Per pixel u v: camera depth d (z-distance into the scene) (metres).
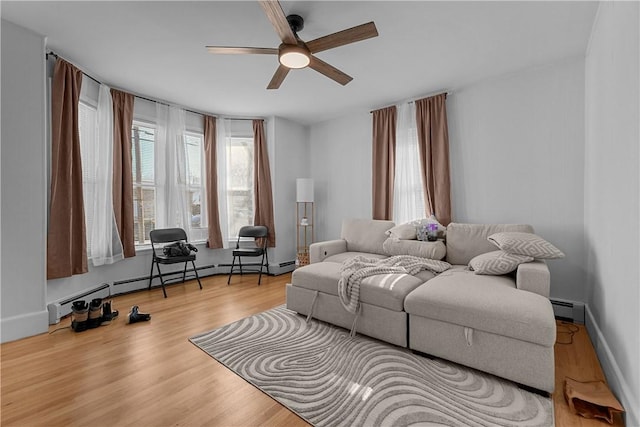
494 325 1.83
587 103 2.75
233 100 4.02
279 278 4.53
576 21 2.29
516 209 3.21
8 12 2.21
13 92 2.38
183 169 4.20
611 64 1.89
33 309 2.50
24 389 1.77
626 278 1.57
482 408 1.60
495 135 3.32
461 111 3.54
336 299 2.63
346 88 3.60
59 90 2.77
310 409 1.60
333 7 2.12
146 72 3.17
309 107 4.30
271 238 4.75
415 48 2.70
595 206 2.39
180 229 4.03
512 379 1.79
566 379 1.80
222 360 2.11
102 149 3.30
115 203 3.52
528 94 3.12
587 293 2.75
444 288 2.18
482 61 2.94
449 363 2.07
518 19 2.27
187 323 2.78
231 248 4.79
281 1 2.05
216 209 4.54
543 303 1.90
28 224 2.47
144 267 3.92
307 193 4.61
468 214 3.51
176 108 4.15
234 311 3.10
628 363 1.52
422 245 3.23
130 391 1.76
